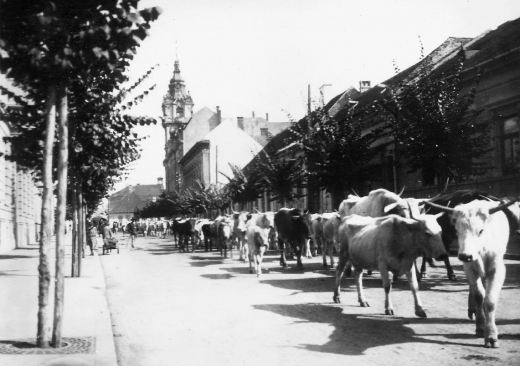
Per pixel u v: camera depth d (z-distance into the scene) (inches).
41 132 501.0
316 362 245.8
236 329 321.4
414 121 658.8
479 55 772.0
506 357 242.5
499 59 677.3
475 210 263.7
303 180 1013.8
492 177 711.1
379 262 348.2
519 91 666.8
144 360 258.7
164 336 309.7
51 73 273.9
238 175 1507.1
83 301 417.4
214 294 469.7
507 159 708.0
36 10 255.8
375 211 493.7
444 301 390.9
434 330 299.6
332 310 371.6
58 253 272.1
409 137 660.7
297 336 297.9
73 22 261.0
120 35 262.7
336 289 402.0
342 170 863.7
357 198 575.2
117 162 576.7
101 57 271.0
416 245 332.2
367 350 263.1
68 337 288.2
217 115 3543.3
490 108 722.2
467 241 258.8
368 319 335.9
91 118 492.1
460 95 775.7
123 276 650.8
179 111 5167.3
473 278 277.0
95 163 557.6
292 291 470.9
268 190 1200.8
